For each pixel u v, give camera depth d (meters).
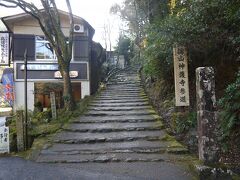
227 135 6.68
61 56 12.28
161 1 15.16
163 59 9.99
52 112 11.25
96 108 12.82
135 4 19.20
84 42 18.08
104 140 8.67
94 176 6.00
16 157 7.80
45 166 6.76
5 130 8.26
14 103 17.25
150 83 15.53
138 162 6.94
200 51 8.69
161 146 7.94
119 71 25.66
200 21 7.44
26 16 17.11
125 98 14.98
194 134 7.88
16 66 17.41
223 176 5.52
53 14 12.31
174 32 7.84
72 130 9.73
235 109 6.38
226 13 6.82
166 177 5.89
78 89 18.28
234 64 8.59
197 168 5.64
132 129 9.70
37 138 9.09
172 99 10.79
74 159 7.14
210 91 5.84
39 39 17.61
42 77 17.48
